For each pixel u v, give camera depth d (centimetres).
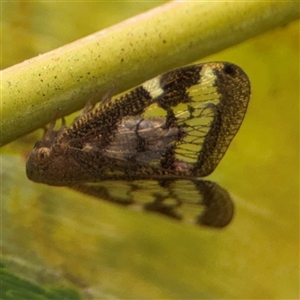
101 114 5
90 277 5
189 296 5
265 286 5
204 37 5
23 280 5
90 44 5
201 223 5
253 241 6
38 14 6
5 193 5
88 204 6
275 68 6
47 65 5
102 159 5
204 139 5
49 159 5
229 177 6
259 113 6
